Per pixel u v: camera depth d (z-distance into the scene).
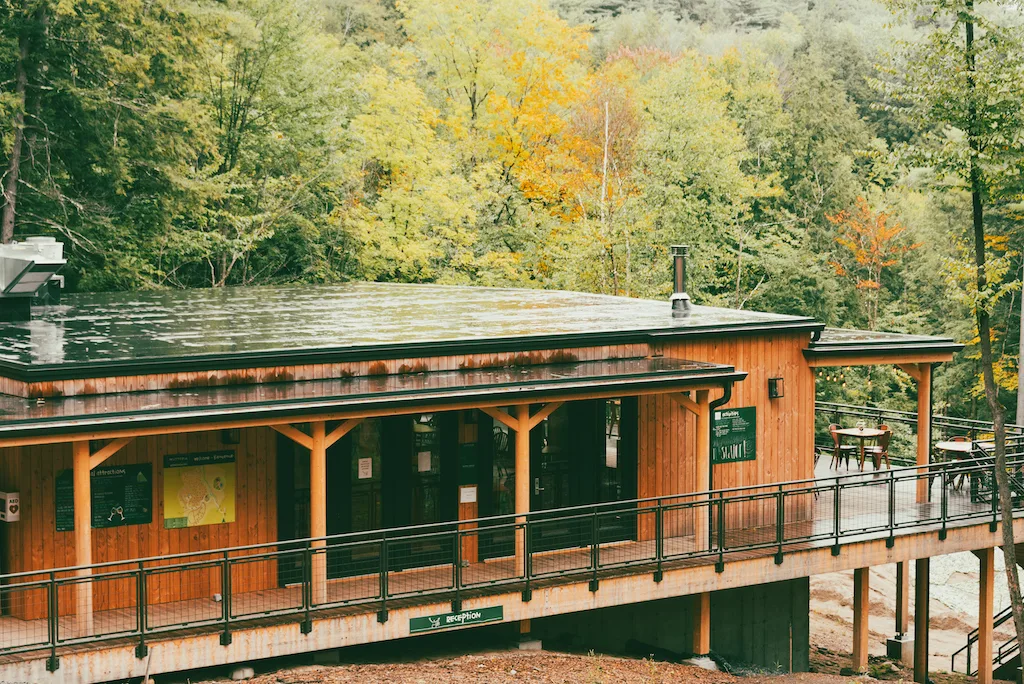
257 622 14.88
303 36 45.69
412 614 15.80
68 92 31.08
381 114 46.75
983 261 20.91
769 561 18.78
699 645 18.95
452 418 18.00
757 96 62.72
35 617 14.98
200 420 14.18
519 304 23.80
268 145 44.09
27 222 32.25
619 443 19.58
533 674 16.08
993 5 22.91
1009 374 43.62
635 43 75.50
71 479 15.14
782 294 50.62
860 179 60.31
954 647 27.05
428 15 52.91
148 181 34.22
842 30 75.56
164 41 34.19
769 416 20.67
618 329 18.98
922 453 22.22
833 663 23.34
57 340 17.20
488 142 51.75
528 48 53.66
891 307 51.84
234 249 40.31
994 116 19.72
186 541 15.91
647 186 47.16
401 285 29.95
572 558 18.41
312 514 15.31
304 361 16.14
